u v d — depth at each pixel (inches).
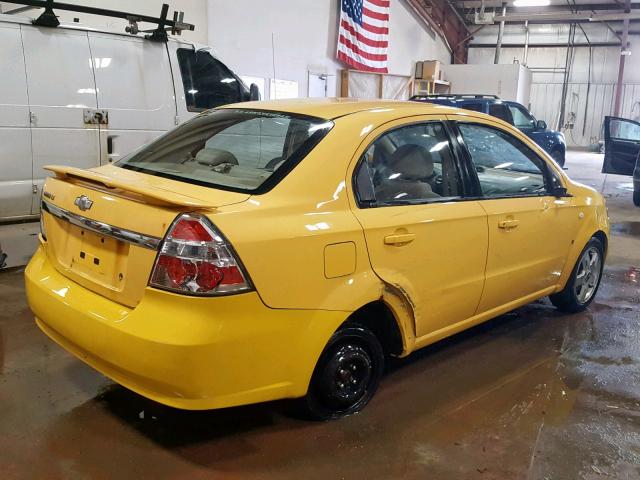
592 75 979.3
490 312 142.6
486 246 132.5
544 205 151.2
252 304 91.0
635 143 447.2
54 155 219.0
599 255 184.5
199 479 94.5
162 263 88.5
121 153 235.9
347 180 106.8
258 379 95.0
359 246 104.7
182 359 86.7
